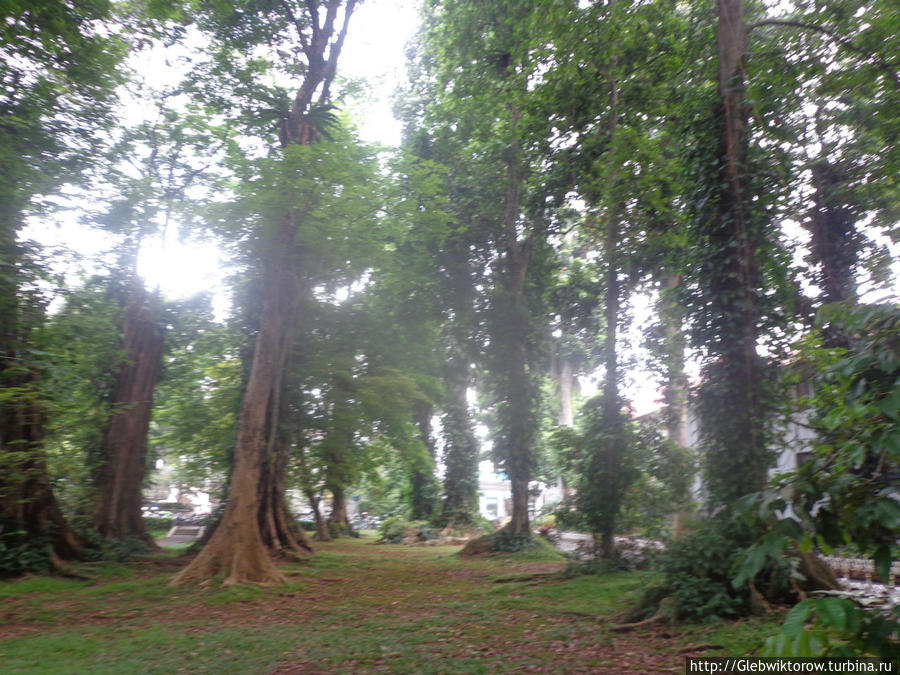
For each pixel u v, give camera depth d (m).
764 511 2.50
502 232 23.69
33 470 13.56
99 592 13.14
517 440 22.73
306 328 20.55
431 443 33.16
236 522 14.34
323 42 17.41
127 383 20.33
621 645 7.93
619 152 15.09
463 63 21.53
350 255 15.80
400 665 7.11
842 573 11.55
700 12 15.30
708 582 9.05
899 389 2.26
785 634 2.11
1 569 14.26
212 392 23.36
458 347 24.97
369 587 14.68
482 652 7.75
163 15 15.65
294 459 21.69
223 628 9.60
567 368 33.09
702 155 11.20
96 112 14.09
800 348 5.18
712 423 10.55
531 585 14.20
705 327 10.92
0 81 12.57
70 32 12.53
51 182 12.41
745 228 10.34
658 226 16.89
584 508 15.65
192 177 19.69
